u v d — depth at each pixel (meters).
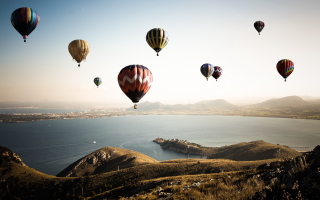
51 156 184.75
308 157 10.89
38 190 80.19
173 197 13.29
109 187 72.81
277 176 11.50
